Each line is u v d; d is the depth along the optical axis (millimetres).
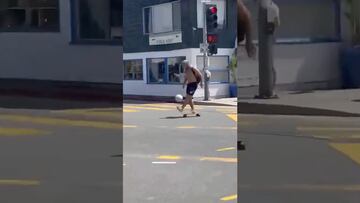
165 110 16328
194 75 14430
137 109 16797
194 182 5180
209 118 13180
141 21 25875
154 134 9547
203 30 21438
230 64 22484
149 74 25828
